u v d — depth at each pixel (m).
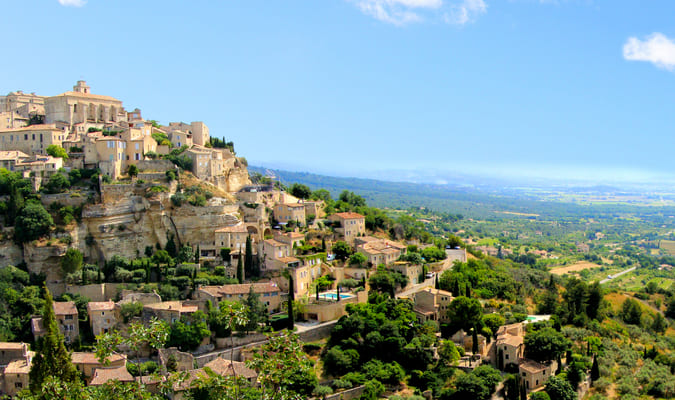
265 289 196.00
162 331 92.06
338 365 170.00
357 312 188.75
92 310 179.88
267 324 186.00
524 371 171.38
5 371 153.38
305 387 156.12
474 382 161.12
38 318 180.88
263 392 85.19
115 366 159.75
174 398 136.88
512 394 162.88
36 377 140.12
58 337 147.12
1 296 185.00
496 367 180.62
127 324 178.25
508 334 188.75
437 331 192.38
